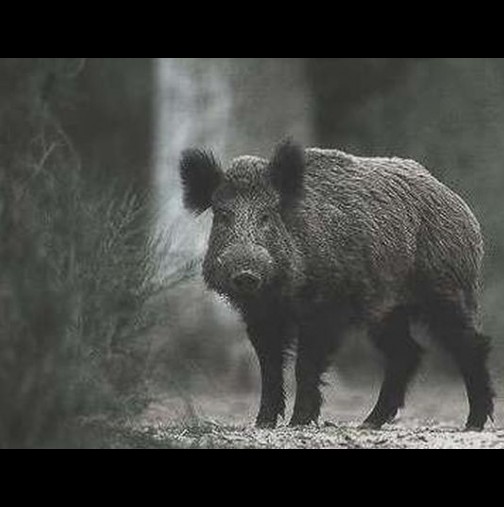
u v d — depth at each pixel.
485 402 29.75
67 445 18.41
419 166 30.20
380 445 24.39
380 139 59.72
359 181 28.45
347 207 27.95
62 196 22.16
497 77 58.50
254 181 26.73
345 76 60.66
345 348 53.50
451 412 41.84
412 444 24.58
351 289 27.81
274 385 28.27
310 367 27.84
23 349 18.20
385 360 31.05
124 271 23.55
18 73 21.89
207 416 34.69
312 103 60.91
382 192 28.61
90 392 19.75
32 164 21.56
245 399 44.84
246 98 60.44
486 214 55.25
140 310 23.88
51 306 18.48
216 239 26.56
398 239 28.42
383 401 30.77
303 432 26.22
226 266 25.72
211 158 27.44
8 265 18.80
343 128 60.94
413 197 29.17
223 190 26.81
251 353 51.06
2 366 18.09
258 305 27.39
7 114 21.69
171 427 25.30
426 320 29.95
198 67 59.75
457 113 58.34
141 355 23.81
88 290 22.42
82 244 22.47
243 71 60.50
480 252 30.45
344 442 24.69
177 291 30.34
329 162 28.59
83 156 56.47
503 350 51.62
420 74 59.53
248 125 60.41
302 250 27.19
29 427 18.09
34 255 19.02
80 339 20.89
